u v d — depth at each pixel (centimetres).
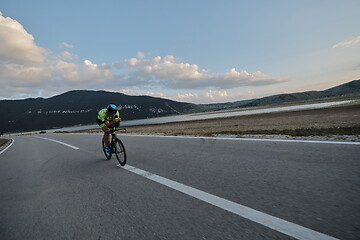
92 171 427
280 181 261
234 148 498
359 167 279
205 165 376
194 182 291
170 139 807
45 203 272
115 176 368
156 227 182
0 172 539
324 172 275
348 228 151
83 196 283
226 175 308
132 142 852
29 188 352
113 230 185
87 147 882
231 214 190
